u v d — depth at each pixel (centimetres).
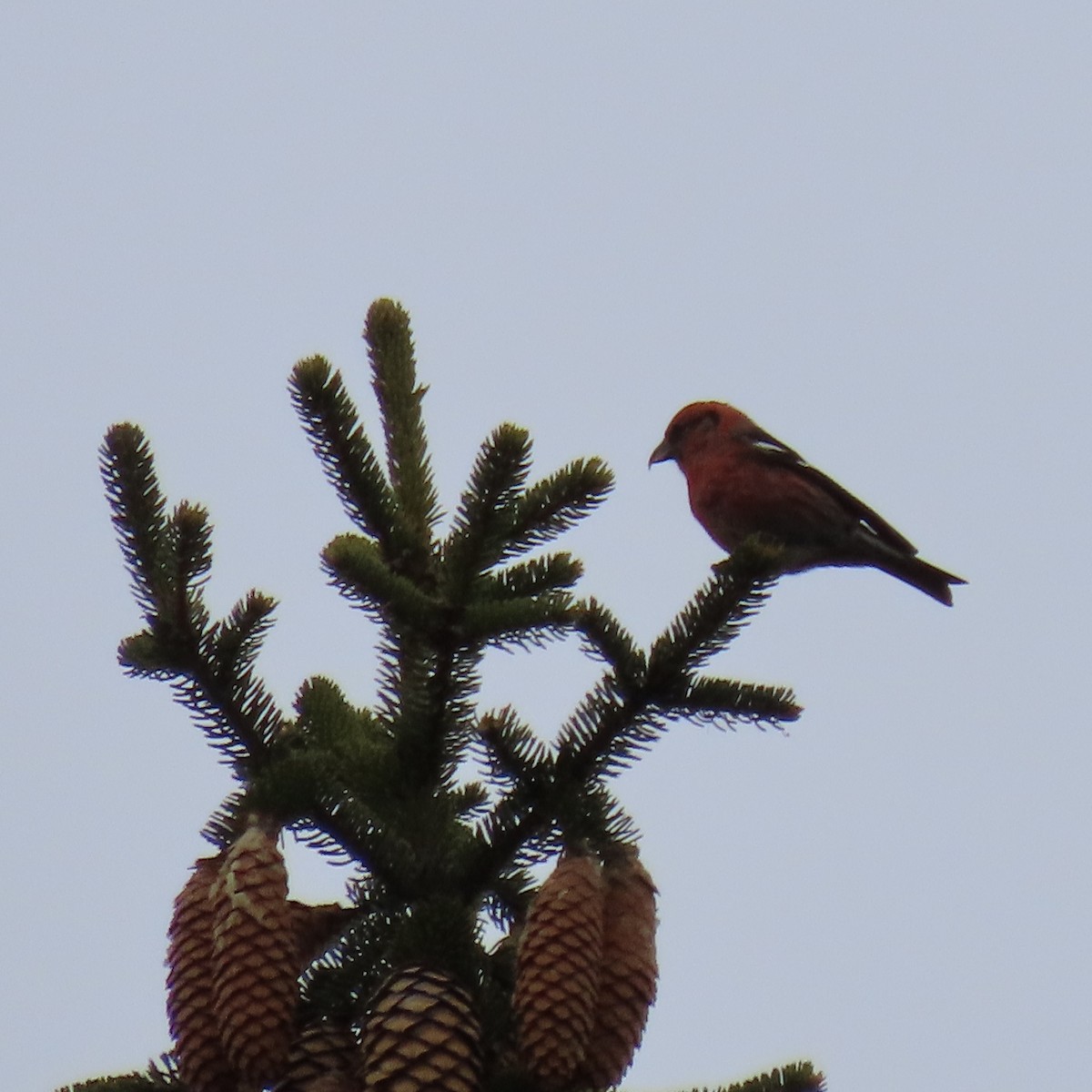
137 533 611
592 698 571
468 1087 472
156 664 592
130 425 618
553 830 570
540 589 618
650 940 523
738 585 562
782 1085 513
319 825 548
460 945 510
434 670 579
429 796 589
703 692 570
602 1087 500
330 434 630
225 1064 494
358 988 529
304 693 650
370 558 560
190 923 510
